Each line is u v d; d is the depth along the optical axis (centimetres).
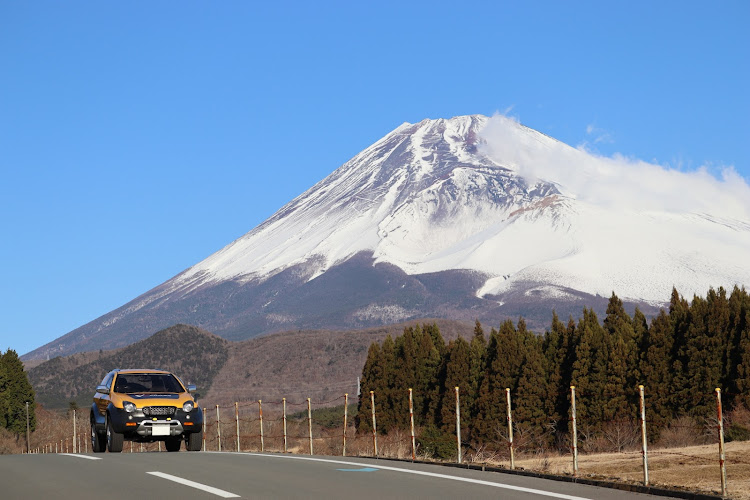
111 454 2433
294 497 1413
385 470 1839
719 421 1480
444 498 1389
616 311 5412
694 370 4441
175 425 2555
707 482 1841
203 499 1405
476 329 6444
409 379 6353
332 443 4381
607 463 2416
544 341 5609
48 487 1597
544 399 5181
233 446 5406
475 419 5494
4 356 10231
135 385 2686
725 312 4475
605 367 4797
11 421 10038
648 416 4506
